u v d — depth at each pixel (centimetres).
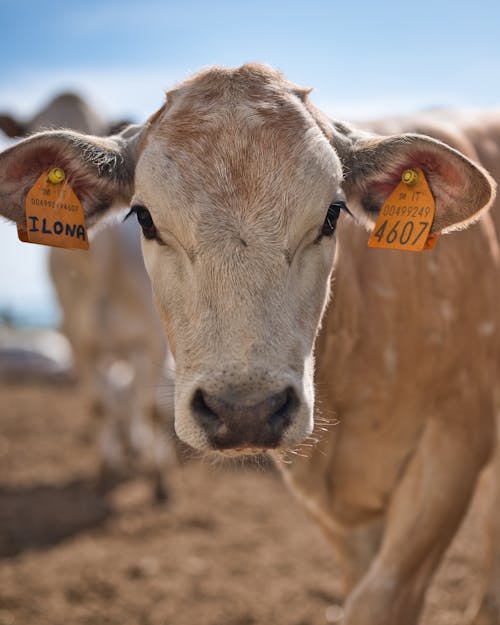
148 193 307
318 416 344
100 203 347
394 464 365
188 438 282
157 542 632
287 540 633
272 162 298
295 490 376
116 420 775
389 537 357
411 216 327
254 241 289
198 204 294
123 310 768
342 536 390
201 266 292
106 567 580
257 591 547
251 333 280
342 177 321
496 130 431
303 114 313
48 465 852
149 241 315
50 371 1428
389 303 358
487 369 375
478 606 390
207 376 278
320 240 309
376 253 363
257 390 272
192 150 303
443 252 364
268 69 330
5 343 1523
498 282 383
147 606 526
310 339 301
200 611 521
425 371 357
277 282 289
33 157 328
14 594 536
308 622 507
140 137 344
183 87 328
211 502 724
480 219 378
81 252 763
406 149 322
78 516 689
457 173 313
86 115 800
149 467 746
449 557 580
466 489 361
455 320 362
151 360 764
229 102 313
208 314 288
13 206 335
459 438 359
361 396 361
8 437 970
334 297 348
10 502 726
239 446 274
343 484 372
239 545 624
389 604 343
